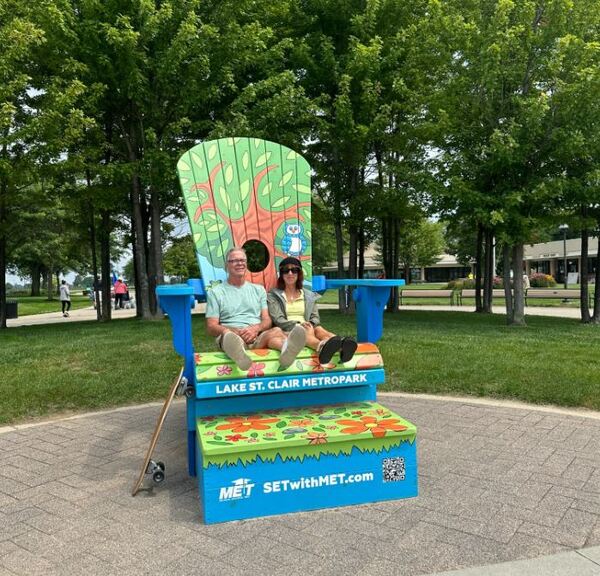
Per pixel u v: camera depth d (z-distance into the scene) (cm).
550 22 1019
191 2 1077
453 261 6950
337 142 1262
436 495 321
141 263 1347
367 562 247
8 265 4309
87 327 1198
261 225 455
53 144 1023
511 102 1072
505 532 274
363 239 1692
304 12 1324
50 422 500
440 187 1091
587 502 309
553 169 1098
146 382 620
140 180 1305
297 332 325
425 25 1118
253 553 257
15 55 947
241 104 1133
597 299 1273
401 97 1257
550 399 539
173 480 354
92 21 1054
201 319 1401
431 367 661
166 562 250
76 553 260
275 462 296
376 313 408
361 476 309
